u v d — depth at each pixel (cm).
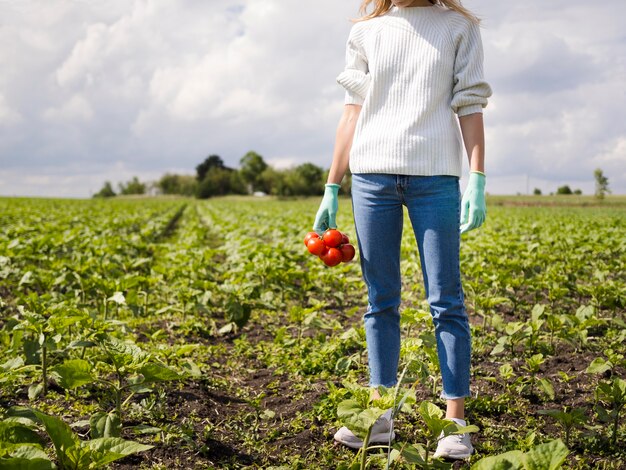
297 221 2025
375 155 315
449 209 309
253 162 13112
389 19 324
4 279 748
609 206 6041
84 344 378
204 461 325
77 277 677
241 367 504
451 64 315
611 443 334
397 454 261
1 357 446
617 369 469
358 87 331
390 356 336
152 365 313
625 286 701
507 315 683
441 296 313
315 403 399
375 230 323
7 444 226
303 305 751
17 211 2194
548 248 1120
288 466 318
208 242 1609
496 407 389
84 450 234
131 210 2850
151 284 712
